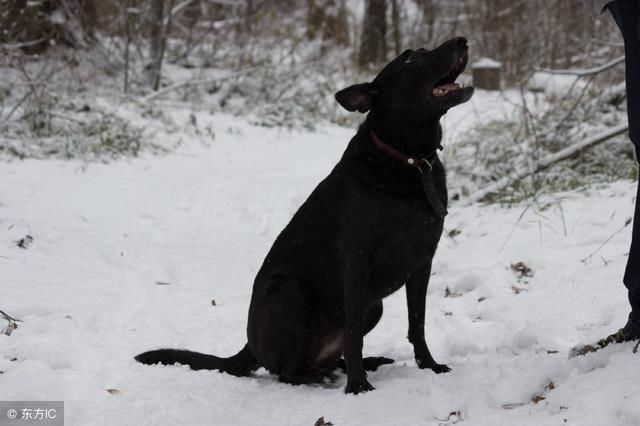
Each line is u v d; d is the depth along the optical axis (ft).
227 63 48.03
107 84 41.50
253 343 13.55
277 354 13.26
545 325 14.67
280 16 59.62
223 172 30.27
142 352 14.40
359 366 12.49
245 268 20.92
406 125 12.53
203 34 48.91
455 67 12.91
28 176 27.09
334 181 13.24
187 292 18.79
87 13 42.19
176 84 41.01
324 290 13.39
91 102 35.86
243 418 11.21
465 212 24.58
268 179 29.14
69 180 27.32
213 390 12.42
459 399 10.93
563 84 43.60
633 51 10.93
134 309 17.47
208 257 21.75
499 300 17.01
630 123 11.27
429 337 15.70
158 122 36.73
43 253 20.70
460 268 19.48
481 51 56.08
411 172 12.53
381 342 15.64
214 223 24.95
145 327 16.19
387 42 63.87
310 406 11.59
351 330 12.60
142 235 23.07
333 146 36.42
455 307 17.37
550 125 31.37
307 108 43.09
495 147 29.68
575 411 9.78
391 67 12.75
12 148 29.43
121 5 43.39
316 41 58.03
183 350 13.80
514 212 23.52
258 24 52.75
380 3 59.52
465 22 62.39
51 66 38.75
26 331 15.29
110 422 11.00
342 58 55.67
